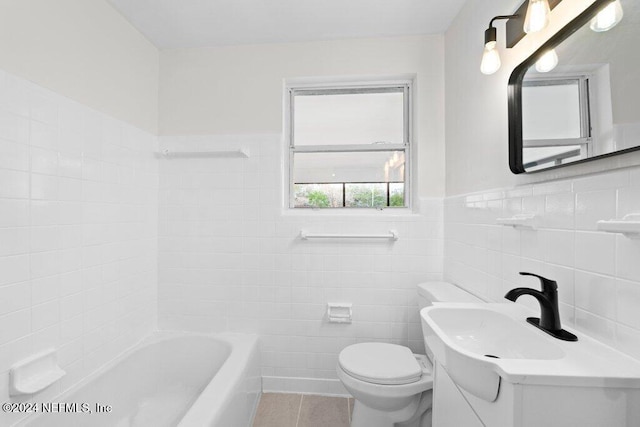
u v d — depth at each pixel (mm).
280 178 1966
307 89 2074
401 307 1914
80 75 1398
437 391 1157
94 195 1482
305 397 1902
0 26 1056
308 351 1949
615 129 734
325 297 1940
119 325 1657
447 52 1858
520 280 1124
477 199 1460
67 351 1320
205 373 1851
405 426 1472
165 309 2006
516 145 1125
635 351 700
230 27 1808
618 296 742
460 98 1664
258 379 1882
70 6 1341
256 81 1983
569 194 890
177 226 2008
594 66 797
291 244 1957
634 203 696
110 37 1595
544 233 995
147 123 1914
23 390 1084
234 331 1976
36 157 1186
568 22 875
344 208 2059
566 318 901
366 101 2072
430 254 1904
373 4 1624
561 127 911
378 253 1924
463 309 1089
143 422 1598
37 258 1187
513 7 1166
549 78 964
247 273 1973
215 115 2000
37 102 1189
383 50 1932
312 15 1708
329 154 2084
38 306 1188
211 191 1995
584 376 630
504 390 671
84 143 1422
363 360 1478
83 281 1413
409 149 2031
